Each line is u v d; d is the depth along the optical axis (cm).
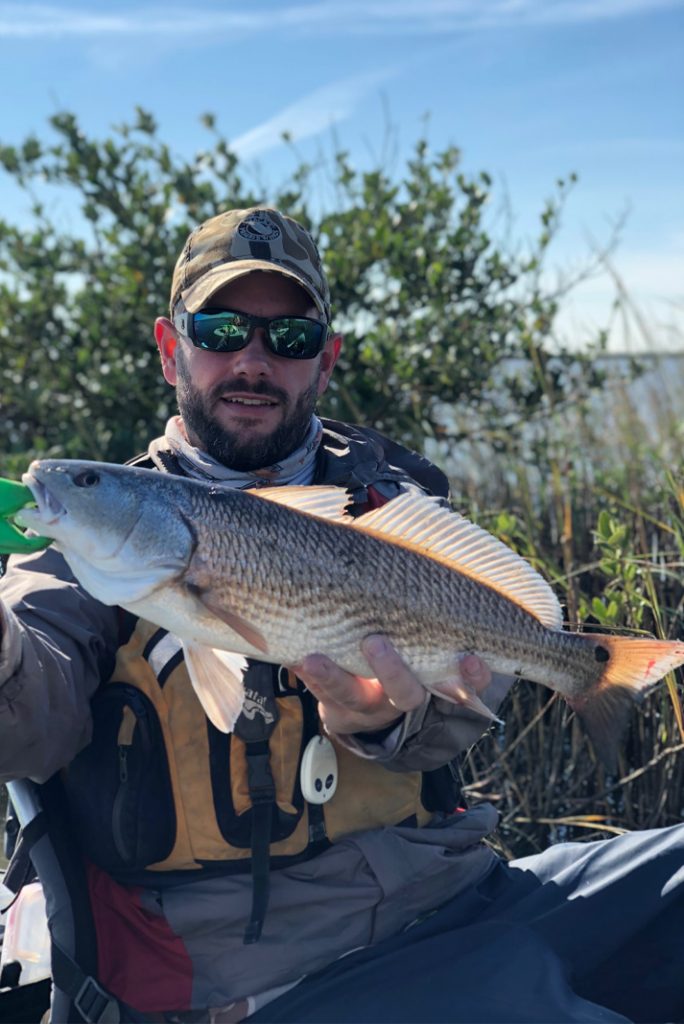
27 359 693
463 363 603
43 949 234
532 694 380
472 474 557
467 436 575
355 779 229
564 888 244
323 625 208
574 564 427
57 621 212
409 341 622
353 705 211
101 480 201
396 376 603
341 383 593
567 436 563
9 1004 230
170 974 215
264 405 254
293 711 221
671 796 351
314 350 257
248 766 216
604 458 529
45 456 620
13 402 684
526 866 256
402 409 611
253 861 214
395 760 222
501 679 242
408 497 224
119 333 672
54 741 203
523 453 593
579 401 597
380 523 221
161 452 263
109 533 201
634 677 228
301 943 221
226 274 250
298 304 258
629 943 240
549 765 375
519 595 226
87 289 679
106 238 679
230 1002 215
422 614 215
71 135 672
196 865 217
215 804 215
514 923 232
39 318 680
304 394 259
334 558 210
